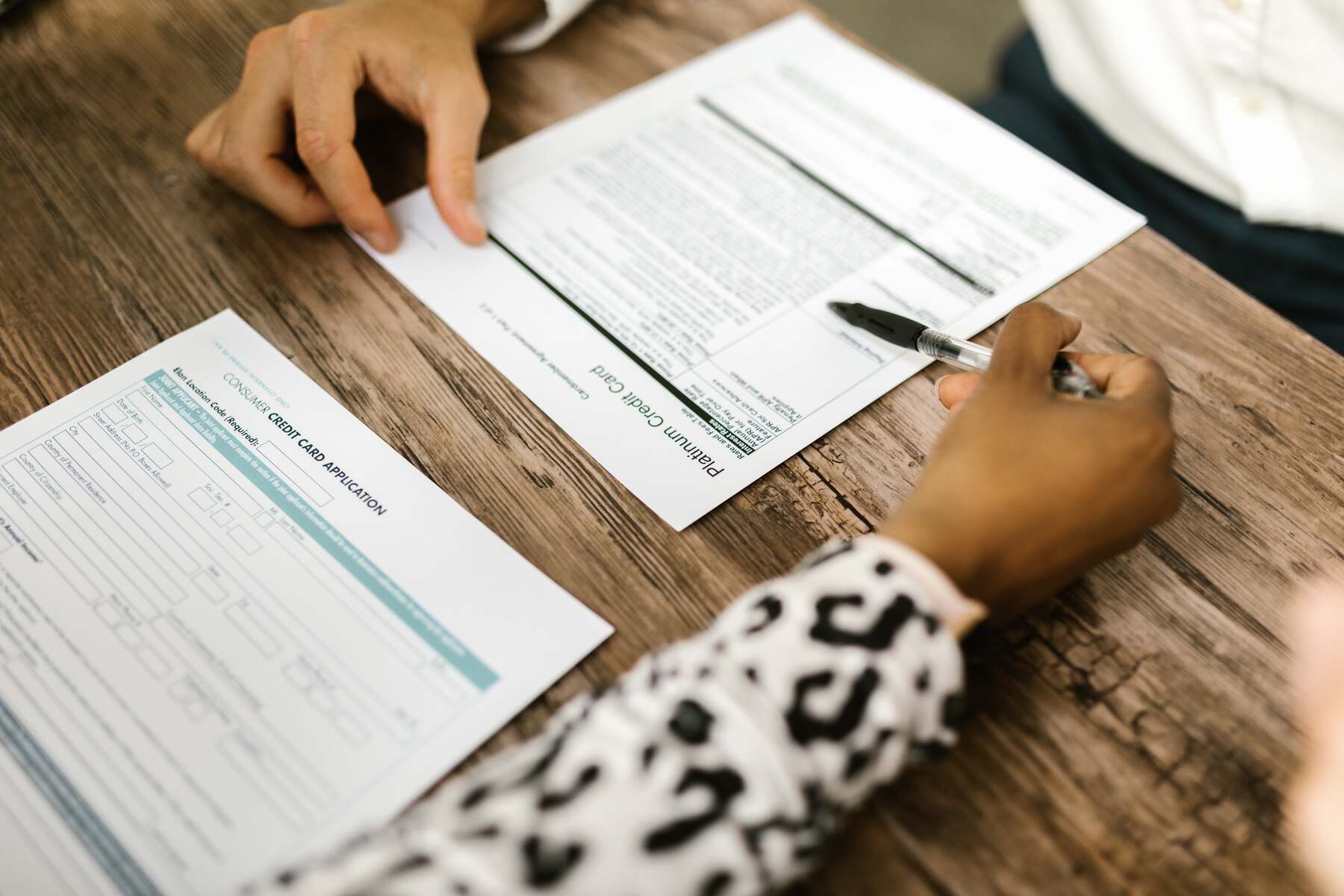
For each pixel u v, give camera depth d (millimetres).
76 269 594
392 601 452
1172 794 403
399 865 312
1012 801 401
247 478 497
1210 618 452
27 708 418
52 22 747
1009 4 1856
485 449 512
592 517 485
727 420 523
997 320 570
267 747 407
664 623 451
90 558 466
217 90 704
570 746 344
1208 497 493
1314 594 461
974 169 657
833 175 652
